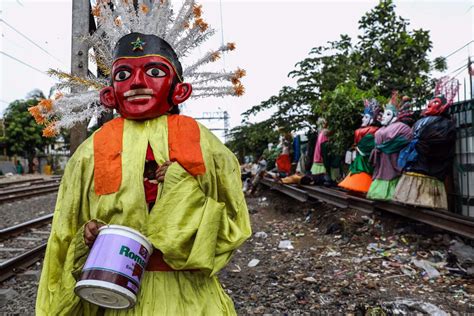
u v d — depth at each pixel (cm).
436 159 591
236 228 218
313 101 1255
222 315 215
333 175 1128
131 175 205
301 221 921
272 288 479
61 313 202
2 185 2092
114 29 259
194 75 273
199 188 212
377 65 1105
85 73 491
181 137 216
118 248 184
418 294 434
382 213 739
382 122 678
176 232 194
